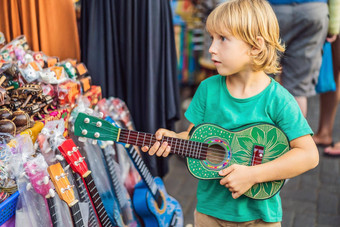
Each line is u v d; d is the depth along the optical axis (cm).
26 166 171
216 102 174
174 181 342
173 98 288
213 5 436
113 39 271
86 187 179
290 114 163
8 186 168
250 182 162
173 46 285
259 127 166
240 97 168
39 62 240
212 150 172
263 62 162
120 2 264
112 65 273
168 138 171
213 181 175
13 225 174
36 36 257
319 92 371
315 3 309
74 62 254
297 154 162
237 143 168
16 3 252
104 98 267
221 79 175
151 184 238
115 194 226
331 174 354
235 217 174
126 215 234
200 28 491
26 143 179
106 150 223
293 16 314
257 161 167
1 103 188
